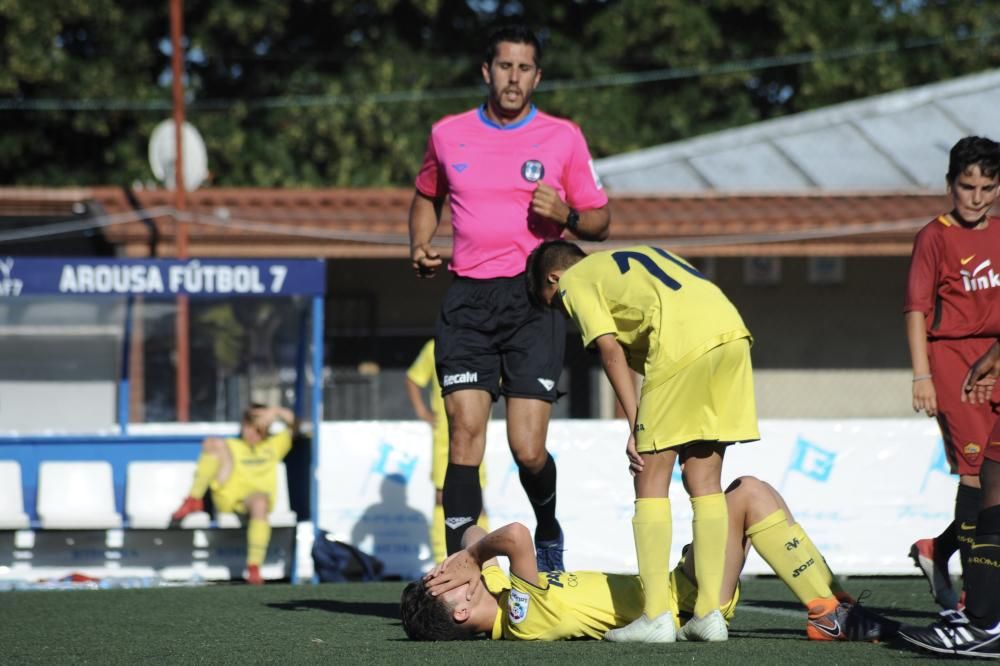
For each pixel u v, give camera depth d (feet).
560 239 61.36
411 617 54.80
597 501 107.34
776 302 182.70
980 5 279.90
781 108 282.97
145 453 114.01
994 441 48.67
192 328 165.58
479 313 62.39
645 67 274.98
